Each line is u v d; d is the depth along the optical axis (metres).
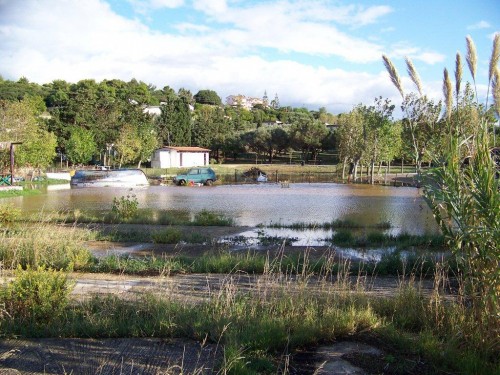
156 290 6.36
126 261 8.71
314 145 70.00
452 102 4.61
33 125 39.12
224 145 75.75
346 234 12.36
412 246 11.10
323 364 3.95
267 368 3.96
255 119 118.88
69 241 9.41
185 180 39.28
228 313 5.10
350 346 4.52
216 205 22.14
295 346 4.49
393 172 56.44
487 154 4.06
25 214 17.23
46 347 4.50
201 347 4.47
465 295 4.48
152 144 59.50
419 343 4.38
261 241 12.12
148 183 38.16
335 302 5.45
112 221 15.45
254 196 27.62
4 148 37.00
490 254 3.96
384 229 14.41
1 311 5.05
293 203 23.03
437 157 4.59
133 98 80.62
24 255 8.50
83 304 5.62
